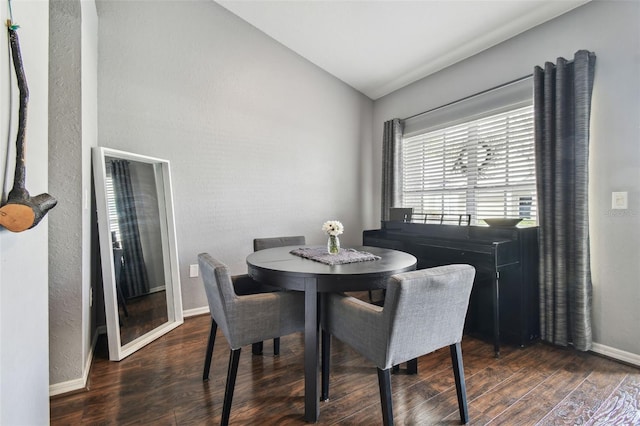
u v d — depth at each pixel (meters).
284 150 3.41
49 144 1.69
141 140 2.58
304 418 1.49
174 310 2.66
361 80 3.81
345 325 1.49
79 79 1.77
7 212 0.72
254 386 1.76
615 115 2.04
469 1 2.33
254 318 1.51
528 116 2.57
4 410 0.75
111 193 2.25
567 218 2.19
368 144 4.16
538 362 2.03
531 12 2.36
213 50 2.94
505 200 2.76
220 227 2.99
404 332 1.29
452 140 3.22
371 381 1.82
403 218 3.29
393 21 2.70
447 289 1.35
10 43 0.78
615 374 1.87
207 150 2.91
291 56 3.45
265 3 2.82
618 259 2.05
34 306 0.99
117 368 1.95
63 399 1.63
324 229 2.04
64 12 1.73
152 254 2.52
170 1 2.71
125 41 2.51
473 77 2.95
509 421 1.47
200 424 1.45
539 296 2.33
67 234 1.73
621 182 2.03
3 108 0.75
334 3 2.64
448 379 1.84
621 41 2.02
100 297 2.38
